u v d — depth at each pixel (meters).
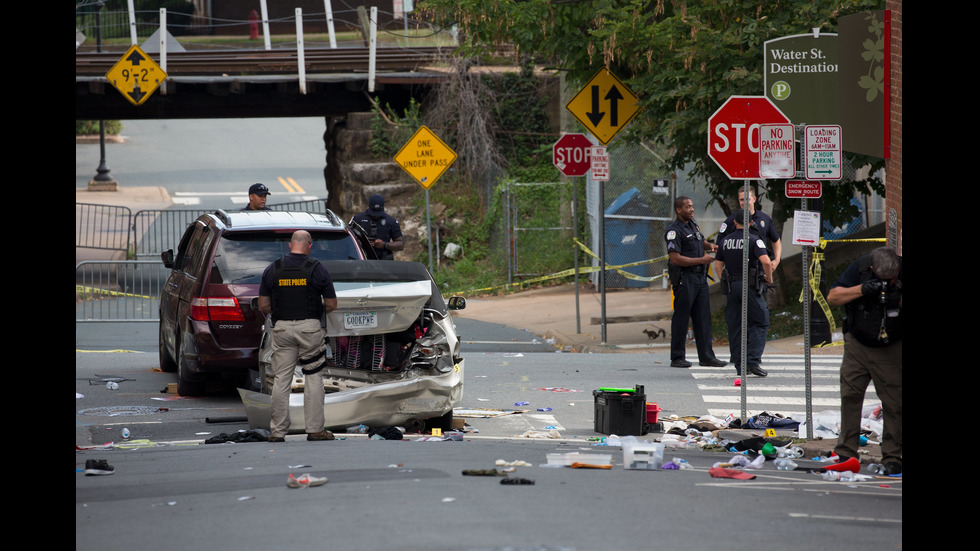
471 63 117.38
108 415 43.88
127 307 95.25
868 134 41.25
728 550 20.44
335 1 151.25
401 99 123.06
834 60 41.75
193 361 45.97
